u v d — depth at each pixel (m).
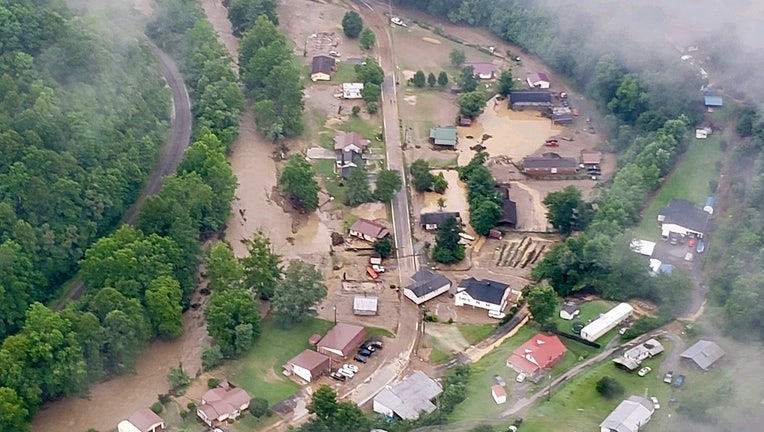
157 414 143.38
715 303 162.50
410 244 185.75
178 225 170.50
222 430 140.12
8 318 153.88
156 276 159.50
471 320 166.50
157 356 155.62
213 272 164.00
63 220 171.12
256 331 157.75
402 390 145.25
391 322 165.75
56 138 177.38
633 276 167.50
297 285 162.00
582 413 140.25
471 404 144.00
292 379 152.00
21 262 159.50
